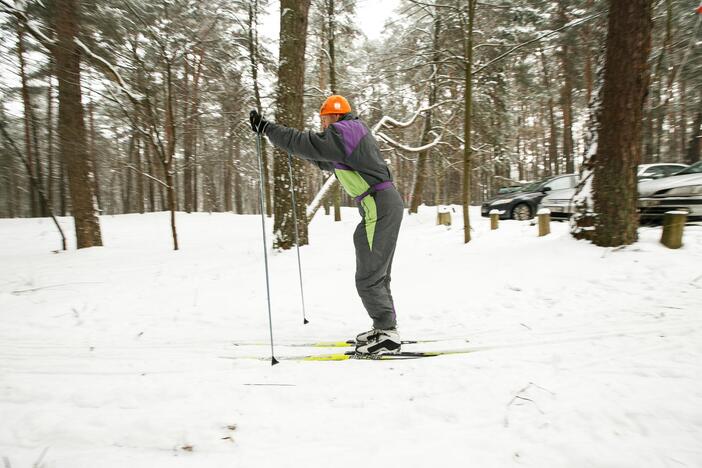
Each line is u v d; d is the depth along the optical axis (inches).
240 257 302.4
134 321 151.3
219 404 79.1
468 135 274.2
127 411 77.7
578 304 145.1
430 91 540.7
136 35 329.7
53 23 278.8
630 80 194.7
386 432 68.3
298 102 296.7
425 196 1238.9
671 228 193.9
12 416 76.3
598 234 205.2
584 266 186.9
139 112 329.7
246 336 132.9
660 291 148.6
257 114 106.7
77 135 382.6
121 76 320.2
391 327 107.6
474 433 66.4
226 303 175.5
